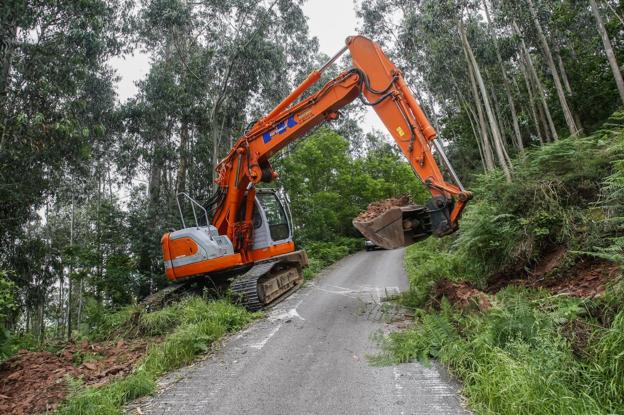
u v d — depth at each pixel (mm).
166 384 4484
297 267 11109
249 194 9344
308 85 7980
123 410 3879
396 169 32375
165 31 20125
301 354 5105
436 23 18953
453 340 4551
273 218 10211
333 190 26375
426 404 3484
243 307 7691
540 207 6461
